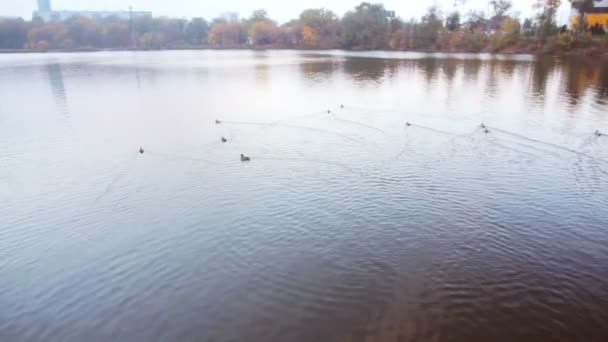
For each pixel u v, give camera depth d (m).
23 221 17.97
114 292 13.11
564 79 54.91
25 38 162.62
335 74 68.38
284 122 34.75
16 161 25.80
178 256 14.86
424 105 40.88
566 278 13.11
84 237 16.48
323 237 15.70
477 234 15.67
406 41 132.25
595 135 28.81
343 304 12.13
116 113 39.41
